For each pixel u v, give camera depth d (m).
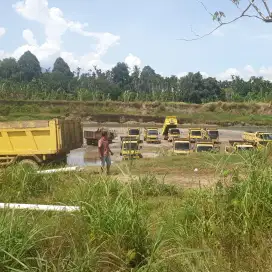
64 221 5.07
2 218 4.52
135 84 164.00
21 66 187.50
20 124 18.28
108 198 5.27
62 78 163.75
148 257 4.01
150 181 9.06
